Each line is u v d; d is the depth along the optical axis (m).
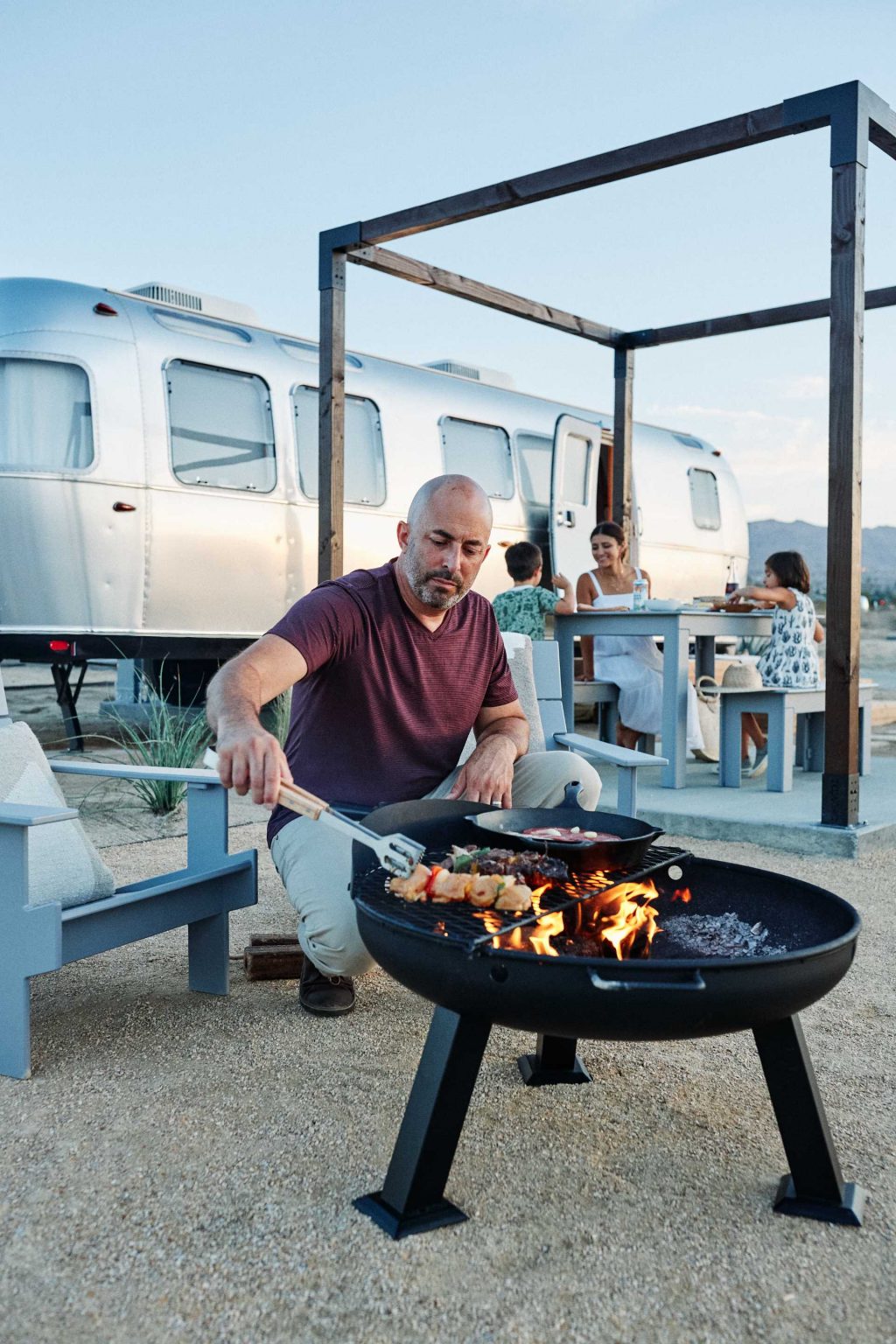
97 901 2.20
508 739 2.56
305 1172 1.77
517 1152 1.86
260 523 7.10
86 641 6.30
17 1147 1.83
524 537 8.94
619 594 6.69
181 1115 1.97
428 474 8.16
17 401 6.09
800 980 1.49
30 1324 1.38
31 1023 2.41
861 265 4.21
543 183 4.81
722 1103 2.09
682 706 5.55
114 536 6.34
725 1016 1.46
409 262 5.81
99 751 6.59
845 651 4.34
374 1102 2.04
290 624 2.24
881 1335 1.39
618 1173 1.79
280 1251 1.54
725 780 5.61
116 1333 1.37
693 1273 1.51
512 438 8.91
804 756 6.41
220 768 1.83
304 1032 2.38
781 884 1.88
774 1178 1.80
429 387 8.35
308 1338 1.36
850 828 4.38
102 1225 1.60
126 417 6.38
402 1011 2.53
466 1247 1.57
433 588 2.29
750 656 9.29
